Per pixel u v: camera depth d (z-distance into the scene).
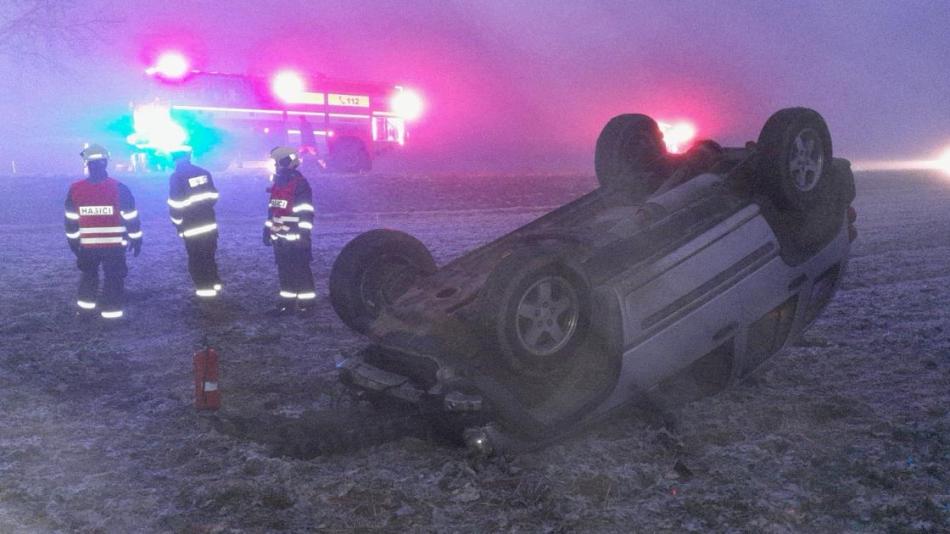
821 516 3.95
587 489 4.27
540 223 5.71
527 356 4.27
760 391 5.96
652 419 5.14
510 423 4.39
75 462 4.71
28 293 10.26
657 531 3.84
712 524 3.88
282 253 8.95
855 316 8.55
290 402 5.99
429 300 5.04
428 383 4.67
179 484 4.36
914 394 5.93
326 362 7.07
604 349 4.61
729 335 5.27
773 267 5.50
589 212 5.86
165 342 7.85
